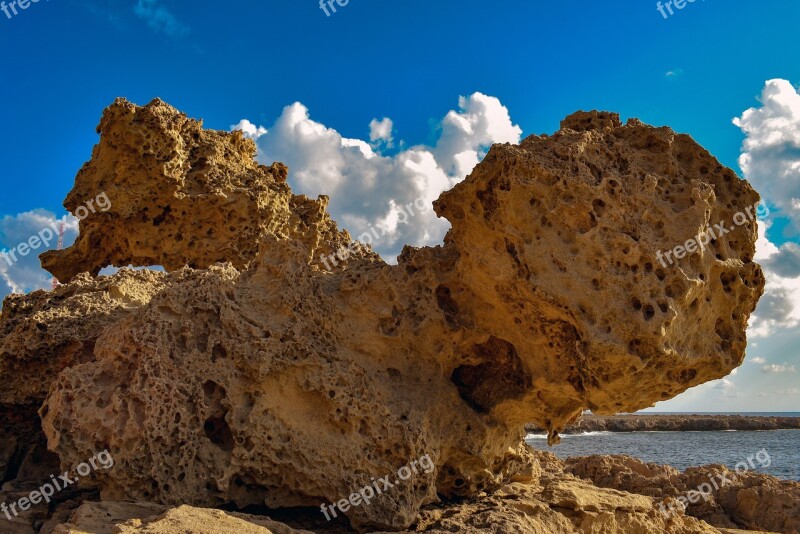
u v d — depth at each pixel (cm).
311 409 764
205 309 763
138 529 534
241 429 713
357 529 734
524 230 756
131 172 1211
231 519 593
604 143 799
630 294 711
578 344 729
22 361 866
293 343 766
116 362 727
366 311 843
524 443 1049
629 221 739
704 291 749
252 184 1323
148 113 1181
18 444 905
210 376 726
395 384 831
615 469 1591
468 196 801
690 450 4119
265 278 827
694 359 739
